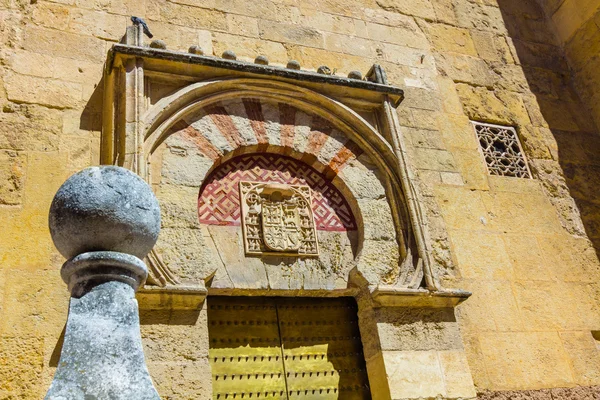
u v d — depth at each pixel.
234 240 4.28
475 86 6.27
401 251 4.62
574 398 4.55
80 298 2.18
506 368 4.52
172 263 3.85
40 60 4.48
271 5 5.78
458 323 4.59
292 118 4.96
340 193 4.88
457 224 5.13
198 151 4.44
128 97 4.26
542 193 5.72
